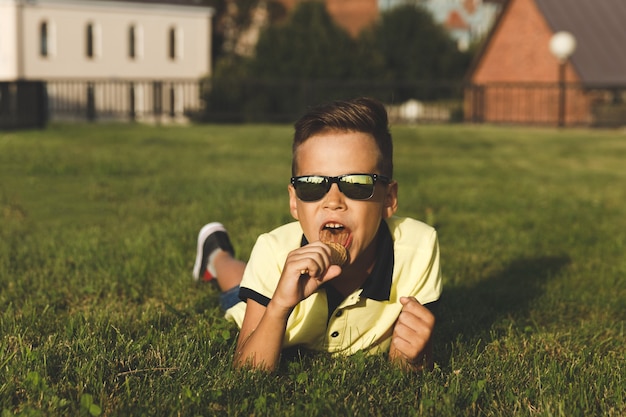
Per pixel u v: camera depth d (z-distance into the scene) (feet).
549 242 19.86
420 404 8.66
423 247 9.83
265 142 49.01
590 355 11.06
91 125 62.18
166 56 162.40
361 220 8.82
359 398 8.89
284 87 112.78
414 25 168.25
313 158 8.87
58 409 8.48
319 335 9.91
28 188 27.58
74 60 151.94
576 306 14.05
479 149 49.39
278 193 26.78
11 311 12.41
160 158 38.37
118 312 12.70
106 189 27.35
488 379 9.59
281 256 9.68
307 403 8.74
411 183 31.07
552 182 33.14
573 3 107.96
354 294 9.53
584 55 103.24
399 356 9.70
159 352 10.07
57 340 10.80
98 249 17.24
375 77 138.00
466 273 16.31
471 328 12.33
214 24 197.57
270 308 8.95
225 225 20.44
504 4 110.11
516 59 110.83
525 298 14.40
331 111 8.92
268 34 138.51
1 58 146.92
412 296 9.76
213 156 39.96
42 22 148.46
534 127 81.56
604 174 36.88
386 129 9.18
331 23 146.41
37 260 16.43
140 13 158.61
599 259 17.94
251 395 8.86
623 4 109.60
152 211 22.86
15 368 9.50
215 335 10.77
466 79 115.75
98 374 9.27
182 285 14.39
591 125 80.02
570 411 8.69
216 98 111.04
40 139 47.78
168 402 8.64
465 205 25.41
